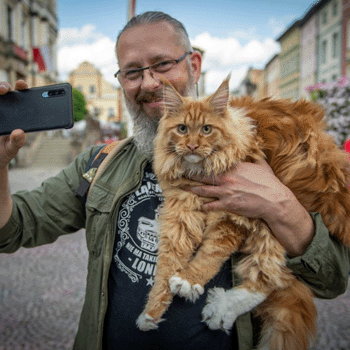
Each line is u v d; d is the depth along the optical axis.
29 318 3.72
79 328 1.64
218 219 1.56
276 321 1.58
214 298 1.52
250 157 1.65
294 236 1.45
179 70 1.74
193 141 1.55
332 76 23.16
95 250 1.60
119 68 1.83
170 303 1.48
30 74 25.36
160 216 1.57
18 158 19.41
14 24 22.56
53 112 1.45
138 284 1.51
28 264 5.20
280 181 1.62
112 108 55.09
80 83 54.78
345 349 3.12
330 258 1.40
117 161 1.72
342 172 1.61
